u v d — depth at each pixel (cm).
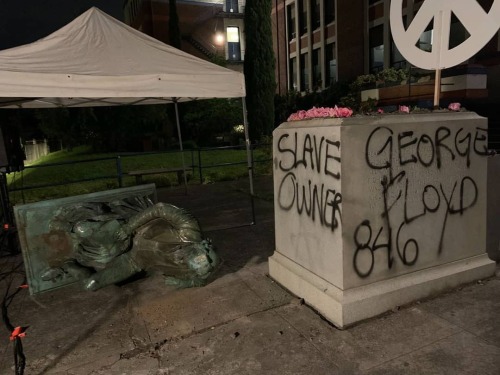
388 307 294
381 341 258
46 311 325
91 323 301
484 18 310
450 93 1109
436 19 343
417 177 302
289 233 347
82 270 355
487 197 360
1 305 339
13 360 256
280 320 294
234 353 254
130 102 851
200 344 266
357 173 276
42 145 2456
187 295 344
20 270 430
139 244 355
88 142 2081
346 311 276
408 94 1248
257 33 1797
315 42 2069
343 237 276
